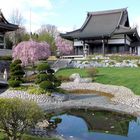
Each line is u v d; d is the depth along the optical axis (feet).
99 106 88.28
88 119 70.49
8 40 244.42
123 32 196.54
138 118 71.82
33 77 127.03
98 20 225.56
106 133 58.23
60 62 177.06
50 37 323.78
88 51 209.97
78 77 135.74
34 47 152.15
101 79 133.28
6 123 41.04
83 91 115.03
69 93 109.29
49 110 82.23
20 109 40.57
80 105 90.12
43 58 162.71
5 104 40.24
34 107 41.55
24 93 96.43
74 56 199.62
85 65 173.27
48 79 100.94
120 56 179.11
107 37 197.57
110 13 225.97
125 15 223.92
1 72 144.05
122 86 117.91
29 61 152.97
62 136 54.60
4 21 172.55
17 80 104.94
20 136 42.45
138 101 90.68
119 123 66.54
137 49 222.89
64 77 137.18
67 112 79.66
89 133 57.72
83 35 203.21
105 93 110.63
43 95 95.30
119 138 54.75
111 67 169.27
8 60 158.30
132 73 141.69
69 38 209.05
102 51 204.64
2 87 113.70
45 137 51.70
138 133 58.44
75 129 60.75
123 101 93.71
